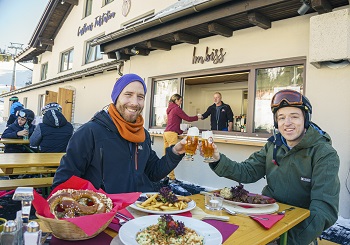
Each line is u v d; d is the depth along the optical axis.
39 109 14.38
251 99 4.66
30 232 0.80
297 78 4.18
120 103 1.92
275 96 1.88
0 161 3.29
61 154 4.28
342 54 3.23
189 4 4.35
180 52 5.69
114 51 6.53
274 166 1.96
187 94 9.27
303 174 1.78
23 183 3.44
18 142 5.36
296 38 4.00
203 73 5.42
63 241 1.05
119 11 8.81
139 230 1.12
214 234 1.11
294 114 1.78
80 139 1.80
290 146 1.89
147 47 6.10
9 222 0.84
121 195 1.36
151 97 6.54
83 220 0.99
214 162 2.03
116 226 1.21
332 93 3.61
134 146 1.96
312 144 1.76
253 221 1.36
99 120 1.90
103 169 1.83
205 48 5.21
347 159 3.46
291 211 1.55
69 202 1.10
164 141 5.67
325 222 1.50
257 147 4.51
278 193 1.89
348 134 3.46
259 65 4.57
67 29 12.31
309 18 3.88
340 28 3.26
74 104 10.47
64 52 12.77
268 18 4.13
